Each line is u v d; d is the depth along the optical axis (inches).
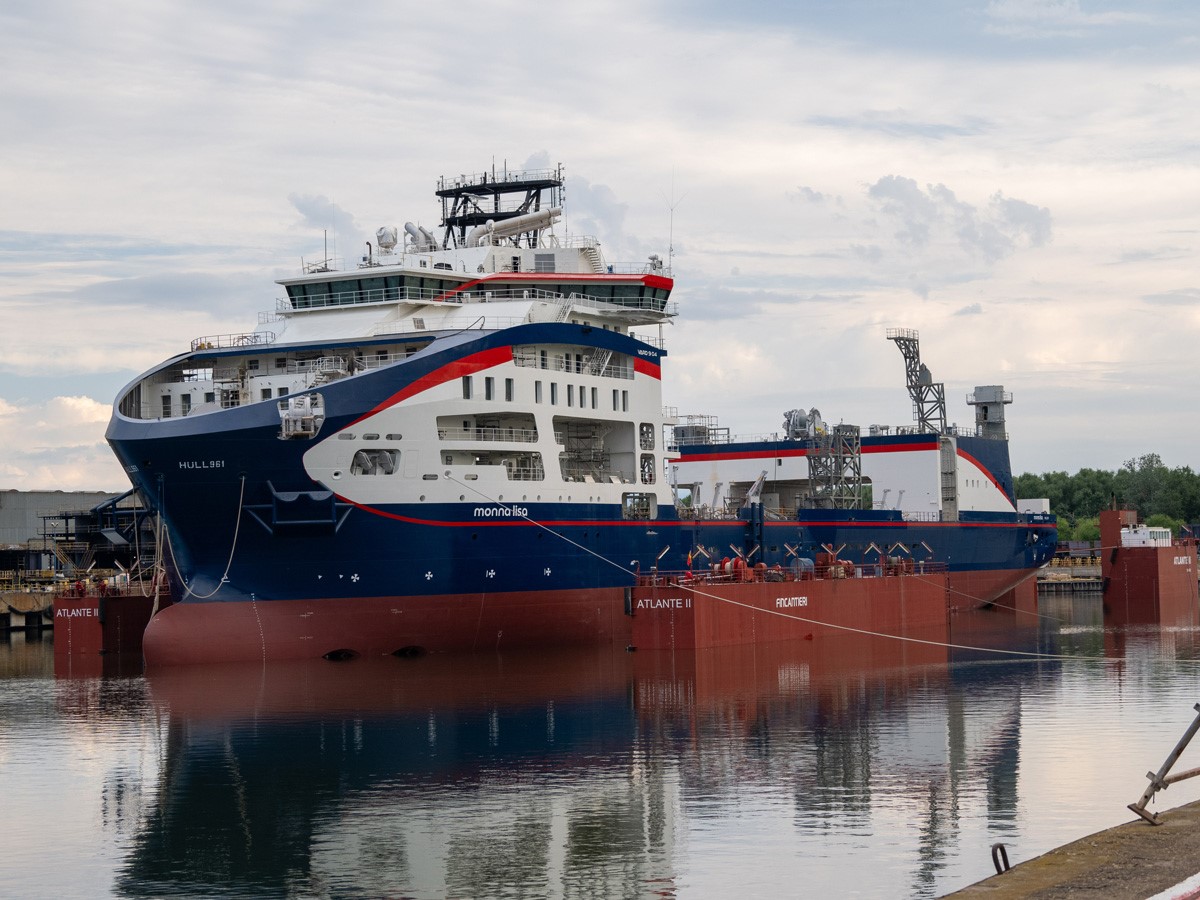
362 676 2625.5
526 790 1684.3
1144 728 2065.7
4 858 1448.1
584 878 1350.9
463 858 1417.3
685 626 2854.3
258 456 2689.5
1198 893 1034.1
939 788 1678.2
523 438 3046.3
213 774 1792.6
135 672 2834.6
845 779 1727.4
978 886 1098.1
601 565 3193.9
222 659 2795.3
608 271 3511.3
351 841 1482.5
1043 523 5103.3
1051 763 1814.7
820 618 3324.3
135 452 2709.2
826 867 1371.8
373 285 3137.3
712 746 1936.5
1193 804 1357.0
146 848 1473.9
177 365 3083.2
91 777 1792.6
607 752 1897.1
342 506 2760.8
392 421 2792.8
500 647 3014.3
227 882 1362.0
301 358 3068.4
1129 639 3597.4
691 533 3516.2
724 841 1461.6
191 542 2760.8
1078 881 1091.9
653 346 3479.3
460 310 3174.2
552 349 3157.0
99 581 4148.6
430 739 1993.1
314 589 2812.5
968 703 2315.5
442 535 2881.4
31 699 2458.2
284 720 2159.2
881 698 2372.0
